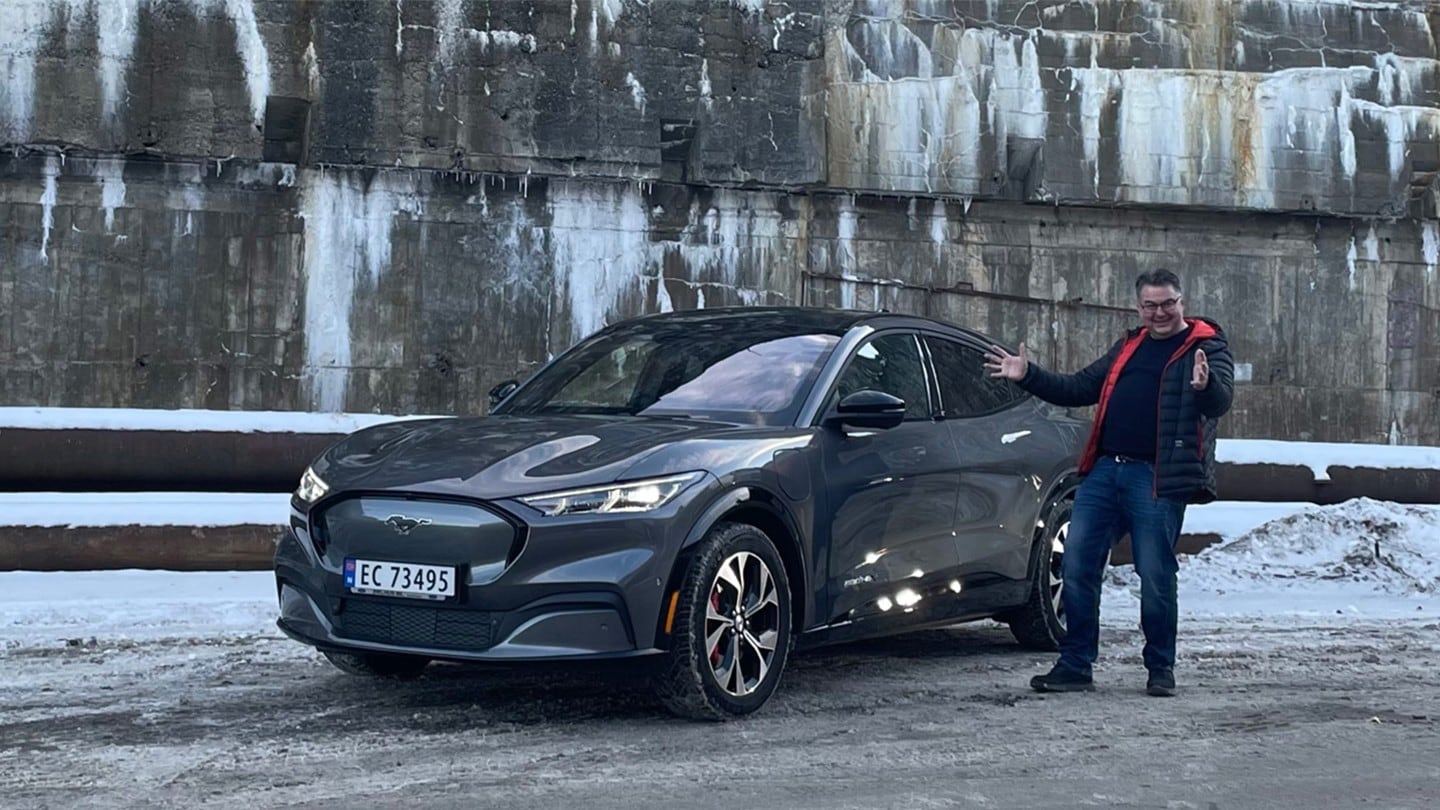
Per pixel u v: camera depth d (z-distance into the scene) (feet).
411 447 15.71
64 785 12.01
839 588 16.81
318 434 35.78
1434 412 76.13
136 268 63.72
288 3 65.21
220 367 64.39
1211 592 31.09
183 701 16.21
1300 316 75.00
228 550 30.89
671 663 14.58
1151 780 12.68
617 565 14.25
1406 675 19.58
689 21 68.69
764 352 18.26
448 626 14.39
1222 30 74.28
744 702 15.25
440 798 11.63
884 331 19.36
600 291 67.82
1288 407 74.64
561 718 15.30
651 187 68.33
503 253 66.95
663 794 11.84
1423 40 76.28
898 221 70.90
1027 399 21.80
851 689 17.66
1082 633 17.84
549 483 14.39
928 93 71.36
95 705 15.94
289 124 67.62
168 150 63.82
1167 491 17.37
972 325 71.51
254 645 20.72
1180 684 18.56
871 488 17.35
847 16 70.69
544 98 67.41
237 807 11.27
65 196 63.10
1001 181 71.72
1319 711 16.47
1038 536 20.79
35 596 26.76
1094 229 72.95
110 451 33.81
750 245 69.31
